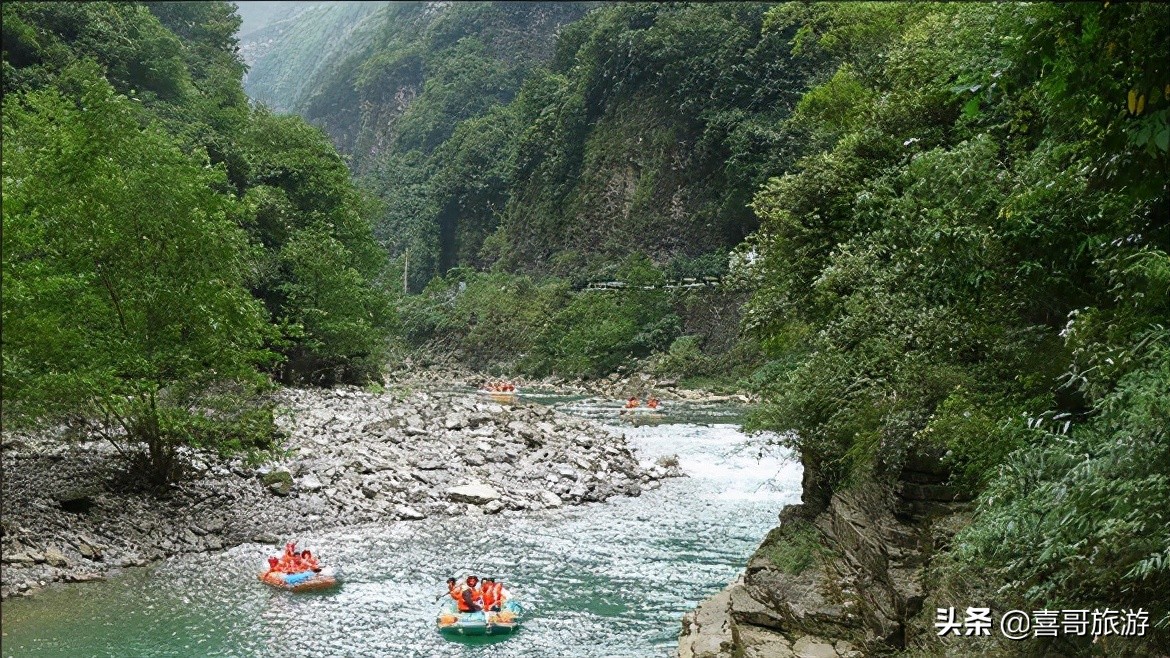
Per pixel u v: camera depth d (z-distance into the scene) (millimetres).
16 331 20297
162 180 22938
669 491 31594
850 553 14094
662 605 18766
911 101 19609
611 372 87000
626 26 111812
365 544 23328
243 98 75625
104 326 22906
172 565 20609
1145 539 7832
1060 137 12297
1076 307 12492
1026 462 9469
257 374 24094
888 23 30859
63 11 61656
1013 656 9516
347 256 53094
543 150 125000
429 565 21562
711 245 95938
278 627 16953
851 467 15336
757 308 20812
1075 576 9047
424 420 37750
